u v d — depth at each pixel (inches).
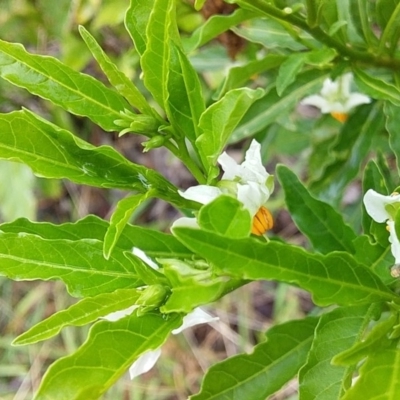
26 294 15.1
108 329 3.9
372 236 5.5
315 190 7.4
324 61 5.9
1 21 12.5
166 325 4.1
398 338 4.1
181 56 4.6
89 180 4.6
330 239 5.5
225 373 5.2
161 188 4.6
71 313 4.2
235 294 13.8
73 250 4.6
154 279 4.3
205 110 4.3
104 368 3.8
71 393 3.7
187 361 13.8
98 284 4.6
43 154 4.5
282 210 13.6
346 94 7.2
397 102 5.9
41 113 14.2
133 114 4.7
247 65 6.7
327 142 8.2
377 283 4.3
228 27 6.6
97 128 14.8
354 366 4.5
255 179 4.5
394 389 3.9
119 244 4.8
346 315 4.7
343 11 6.4
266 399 5.1
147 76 4.6
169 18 4.4
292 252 3.8
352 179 7.3
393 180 7.4
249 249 3.7
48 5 12.0
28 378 14.2
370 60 6.4
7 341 14.6
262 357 5.2
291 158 13.2
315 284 4.0
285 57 6.7
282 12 5.9
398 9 6.1
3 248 4.6
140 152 15.2
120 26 11.3
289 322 5.3
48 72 4.6
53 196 14.4
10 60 4.6
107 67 4.6
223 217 3.6
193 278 4.0
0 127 4.4
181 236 3.5
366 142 7.2
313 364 4.6
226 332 13.6
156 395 13.6
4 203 12.9
